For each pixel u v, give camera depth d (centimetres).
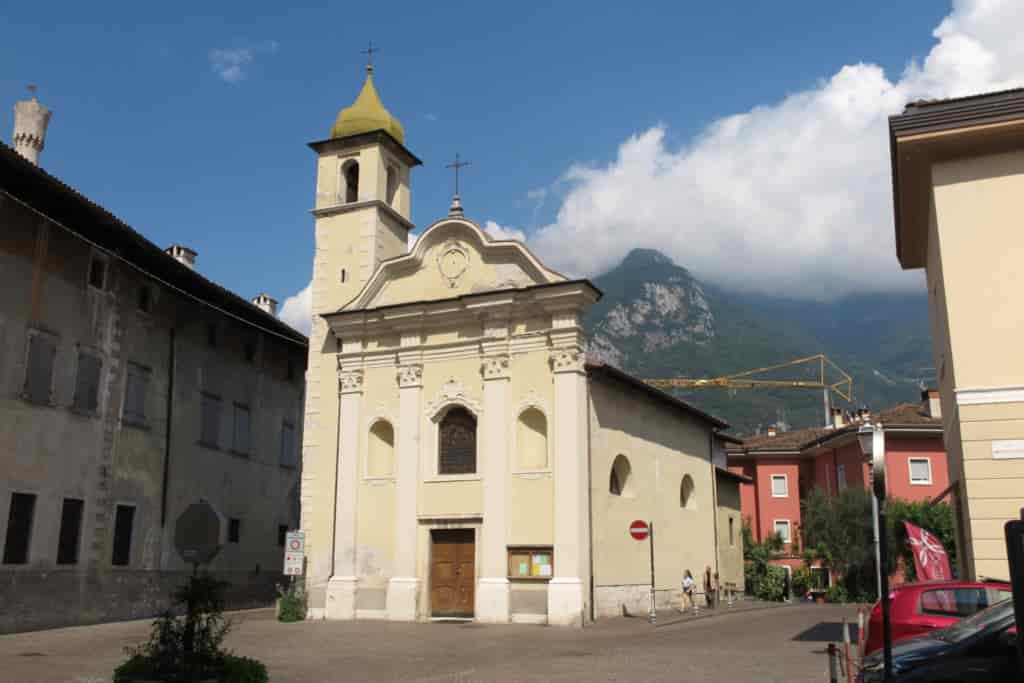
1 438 2391
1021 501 1823
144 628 2597
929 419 4825
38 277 2564
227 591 3403
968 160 1983
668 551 3416
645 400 3350
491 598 2694
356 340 3125
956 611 1367
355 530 2980
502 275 2933
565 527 2648
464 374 2922
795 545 5716
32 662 1777
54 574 2544
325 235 3316
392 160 3441
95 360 2781
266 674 1495
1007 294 1905
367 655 1941
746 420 19262
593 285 2784
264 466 3744
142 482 2970
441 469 2934
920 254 2616
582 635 2367
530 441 2830
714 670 1623
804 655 1839
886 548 986
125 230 2717
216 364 3462
